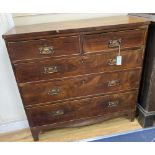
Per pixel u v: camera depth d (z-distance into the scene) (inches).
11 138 66.4
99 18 63.8
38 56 49.1
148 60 57.5
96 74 55.2
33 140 64.3
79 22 58.0
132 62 56.2
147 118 63.2
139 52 55.1
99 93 58.9
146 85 60.6
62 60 50.9
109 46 51.9
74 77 54.1
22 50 47.7
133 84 60.4
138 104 67.7
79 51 50.8
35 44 47.6
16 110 68.6
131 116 67.3
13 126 69.8
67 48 49.7
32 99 55.0
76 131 66.7
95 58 52.7
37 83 52.9
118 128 66.4
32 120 58.8
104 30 49.4
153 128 59.0
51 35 47.3
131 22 50.8
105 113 63.4
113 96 60.8
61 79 53.6
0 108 66.4
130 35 51.9
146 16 59.0
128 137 55.9
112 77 57.1
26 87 52.8
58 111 58.7
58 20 63.6
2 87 63.4
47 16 62.2
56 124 61.0
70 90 56.1
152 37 53.9
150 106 61.8
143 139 54.9
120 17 62.4
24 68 50.1
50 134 66.2
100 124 69.0
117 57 53.8
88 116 62.2
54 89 54.7
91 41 50.2
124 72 57.3
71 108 59.2
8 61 60.2
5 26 57.3
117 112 64.6
